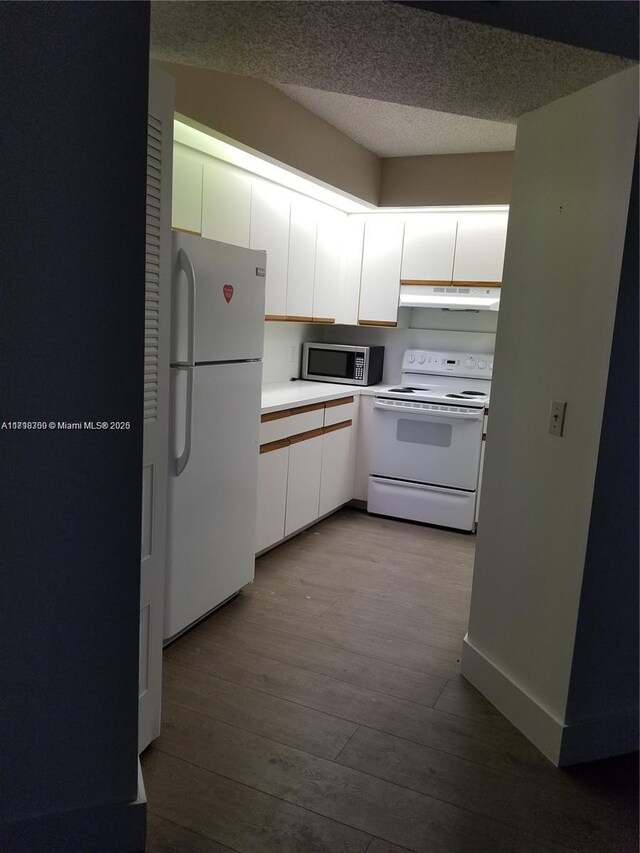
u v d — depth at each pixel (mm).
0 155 1303
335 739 2062
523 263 2164
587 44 1617
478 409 3996
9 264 1344
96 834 1604
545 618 2059
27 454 1419
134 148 1406
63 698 1533
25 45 1283
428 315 4746
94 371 1445
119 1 1338
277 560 3545
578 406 1909
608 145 1781
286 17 1551
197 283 2400
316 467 3918
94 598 1519
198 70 2469
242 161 3082
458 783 1891
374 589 3221
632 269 1744
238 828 1684
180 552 2518
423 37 1608
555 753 1990
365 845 1646
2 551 1431
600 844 1684
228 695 2273
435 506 4203
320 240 4121
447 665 2555
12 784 1532
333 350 4625
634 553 1941
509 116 2182
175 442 2404
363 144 3809
